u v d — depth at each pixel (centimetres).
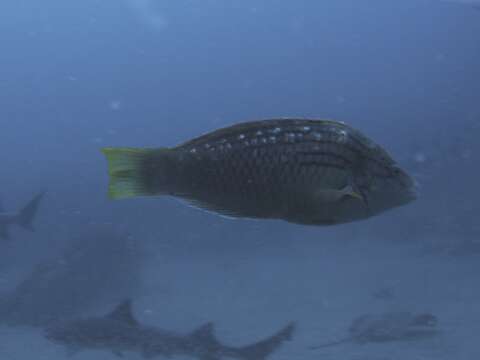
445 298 1642
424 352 1106
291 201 147
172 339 796
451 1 1260
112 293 1862
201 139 150
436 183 3400
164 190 143
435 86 10438
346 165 149
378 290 1814
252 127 151
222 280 2216
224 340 1301
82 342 827
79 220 3512
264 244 3247
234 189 147
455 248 2536
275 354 1144
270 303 1738
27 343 1323
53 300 1628
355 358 1081
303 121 152
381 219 3328
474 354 1075
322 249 2998
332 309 1598
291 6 15700
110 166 141
